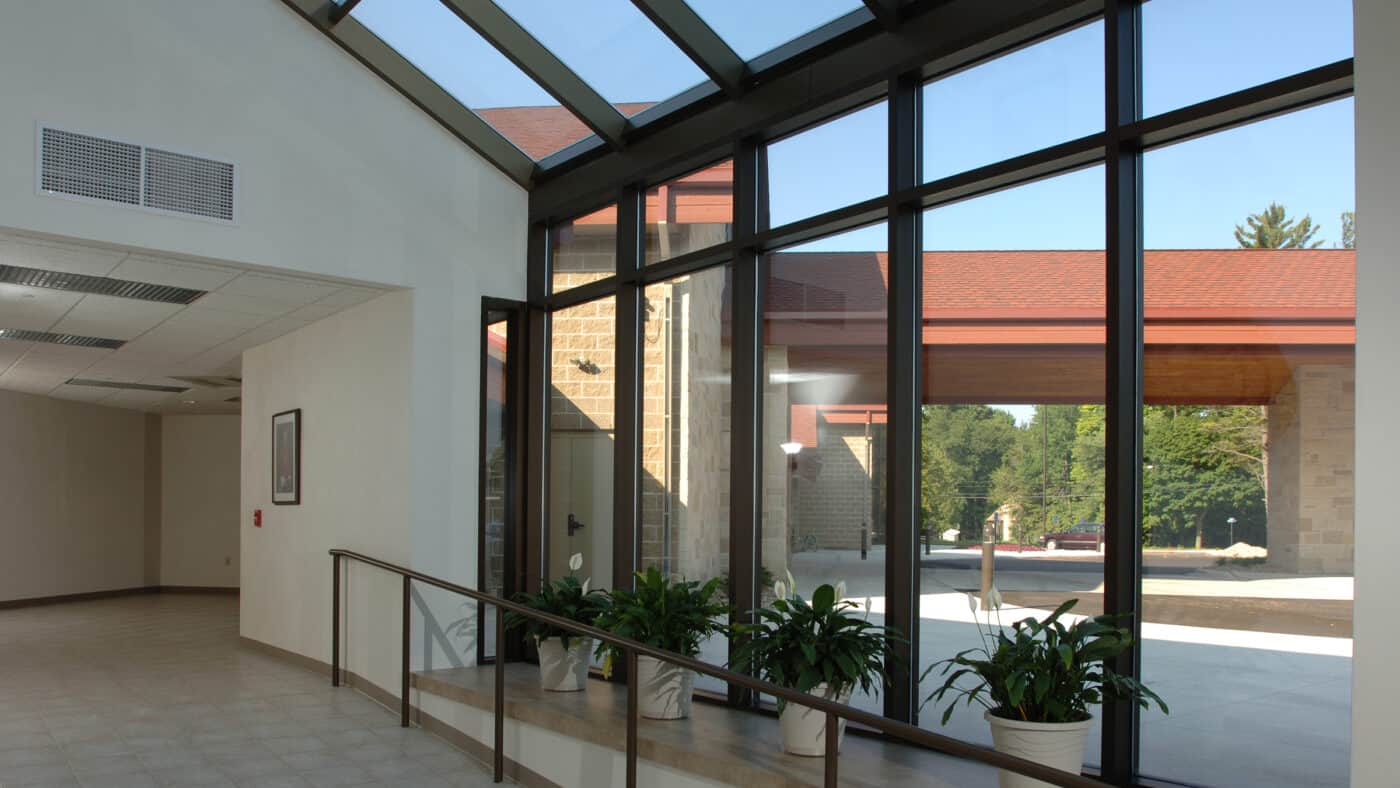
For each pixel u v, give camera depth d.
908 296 4.20
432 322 6.18
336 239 5.81
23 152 4.78
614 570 5.66
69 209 4.90
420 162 6.19
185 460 13.78
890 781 3.57
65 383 10.61
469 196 6.37
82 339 7.85
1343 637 2.99
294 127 5.69
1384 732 2.21
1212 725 3.26
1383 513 2.23
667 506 5.54
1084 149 3.54
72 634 9.37
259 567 8.30
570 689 5.29
